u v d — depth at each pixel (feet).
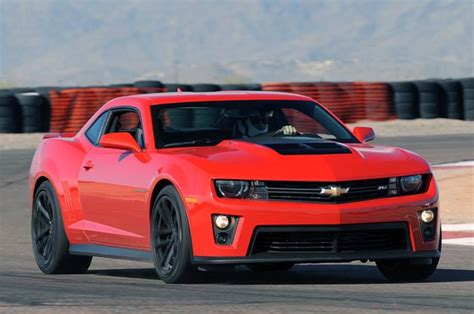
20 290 49.85
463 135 167.43
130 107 58.65
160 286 50.19
